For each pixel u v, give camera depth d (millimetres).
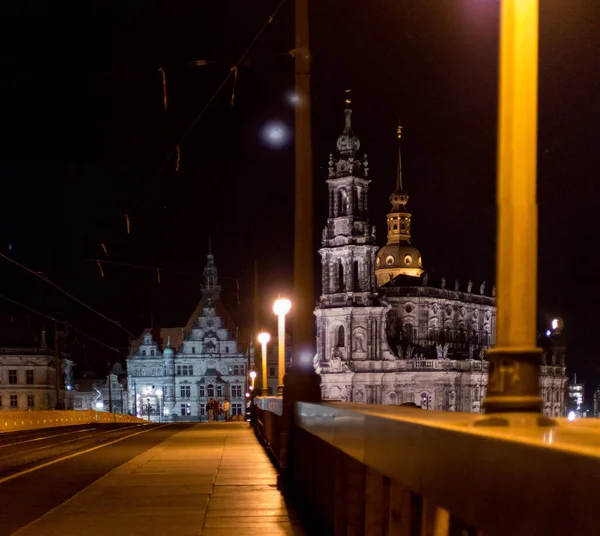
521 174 4707
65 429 53000
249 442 31547
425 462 4809
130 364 148625
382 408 8516
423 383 133000
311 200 15750
